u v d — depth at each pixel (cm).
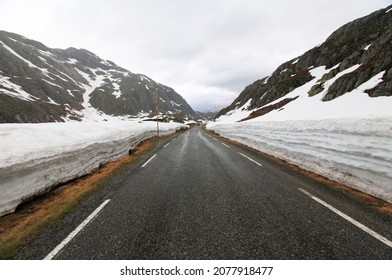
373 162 467
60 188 569
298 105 4938
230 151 1187
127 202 458
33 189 483
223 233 324
